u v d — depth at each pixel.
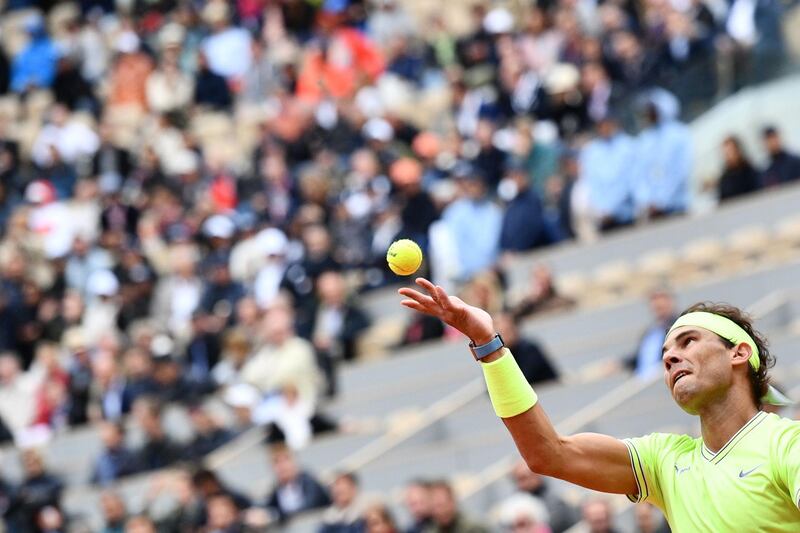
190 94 81.50
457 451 48.47
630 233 56.91
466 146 66.19
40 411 58.69
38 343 63.47
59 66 81.19
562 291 56.69
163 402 55.09
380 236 60.25
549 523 39.00
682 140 57.62
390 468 49.06
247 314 56.97
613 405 45.47
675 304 48.09
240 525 44.38
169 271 67.44
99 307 62.97
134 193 73.62
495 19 71.94
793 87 57.84
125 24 86.25
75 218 72.25
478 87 68.94
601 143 58.91
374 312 58.75
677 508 16.95
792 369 45.91
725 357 16.77
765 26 58.56
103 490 51.84
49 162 76.31
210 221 62.97
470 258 57.78
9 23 91.88
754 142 58.56
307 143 67.94
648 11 66.75
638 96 59.91
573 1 70.75
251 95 78.69
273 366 52.00
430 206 58.62
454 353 53.62
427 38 78.56
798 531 16.23
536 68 67.94
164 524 45.59
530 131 61.19
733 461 16.61
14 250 67.12
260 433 51.50
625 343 50.94
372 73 74.62
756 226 55.16
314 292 58.03
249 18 83.31
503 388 17.33
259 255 61.84
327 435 51.09
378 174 62.97
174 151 75.81
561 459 17.34
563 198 59.25
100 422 56.78
